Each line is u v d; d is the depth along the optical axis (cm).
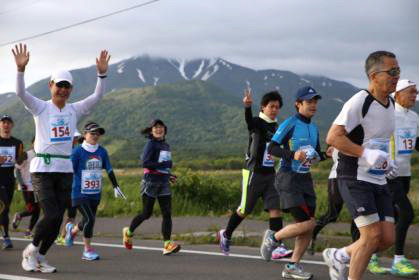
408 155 622
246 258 704
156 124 761
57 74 617
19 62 589
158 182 754
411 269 584
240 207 697
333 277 496
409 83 620
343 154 470
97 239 937
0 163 801
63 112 620
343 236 907
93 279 574
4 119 851
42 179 606
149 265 657
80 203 725
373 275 595
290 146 598
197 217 1289
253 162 688
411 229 989
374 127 457
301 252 585
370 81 464
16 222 957
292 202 592
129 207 1452
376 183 461
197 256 723
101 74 660
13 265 657
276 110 692
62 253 759
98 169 745
